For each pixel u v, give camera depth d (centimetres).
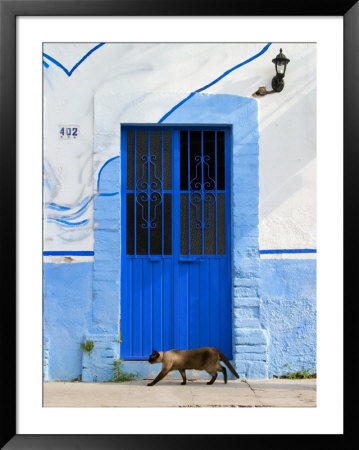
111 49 692
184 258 706
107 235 684
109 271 683
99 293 682
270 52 695
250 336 684
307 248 692
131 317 700
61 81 688
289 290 691
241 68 695
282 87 687
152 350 699
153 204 708
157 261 704
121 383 670
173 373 691
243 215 691
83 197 684
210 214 709
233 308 690
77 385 662
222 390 641
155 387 654
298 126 695
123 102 689
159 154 709
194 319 704
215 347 693
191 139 709
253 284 688
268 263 691
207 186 709
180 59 693
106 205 684
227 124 696
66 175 684
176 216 707
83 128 688
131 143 706
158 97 691
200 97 691
